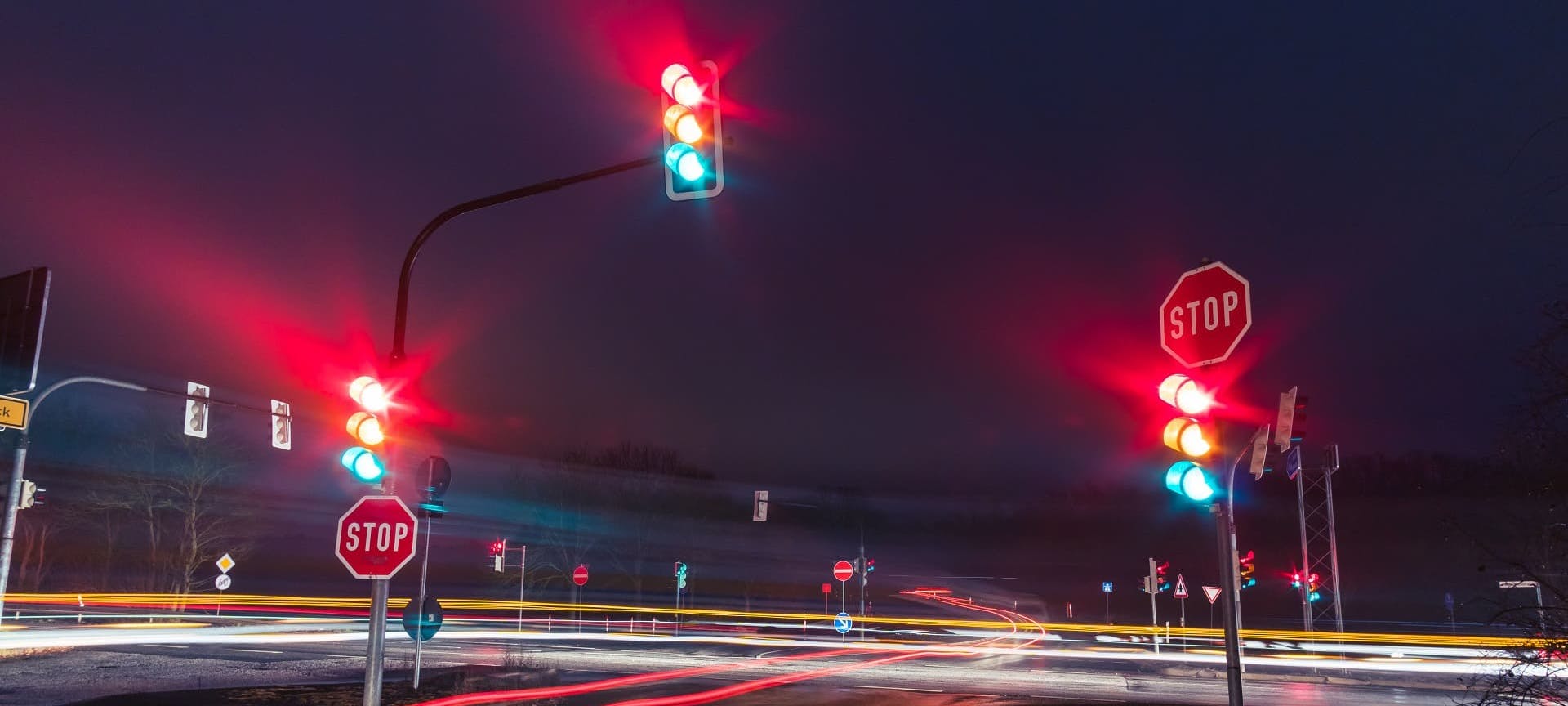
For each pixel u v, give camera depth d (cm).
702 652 3459
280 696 1795
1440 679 2859
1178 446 745
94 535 6309
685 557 8281
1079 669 3017
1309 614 4047
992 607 9881
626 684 2288
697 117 923
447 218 1312
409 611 1934
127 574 6481
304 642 3412
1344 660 3525
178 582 5638
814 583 10106
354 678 2153
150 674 2230
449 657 2864
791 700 2027
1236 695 704
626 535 7712
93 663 2472
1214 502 734
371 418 1212
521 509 7819
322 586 8362
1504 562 794
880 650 3859
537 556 7169
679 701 1977
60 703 1716
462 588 8294
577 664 2808
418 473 1305
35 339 1908
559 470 7688
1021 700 2081
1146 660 3509
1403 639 4997
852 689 2270
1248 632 6197
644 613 6869
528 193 1270
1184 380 747
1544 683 764
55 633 3522
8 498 2047
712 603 8412
